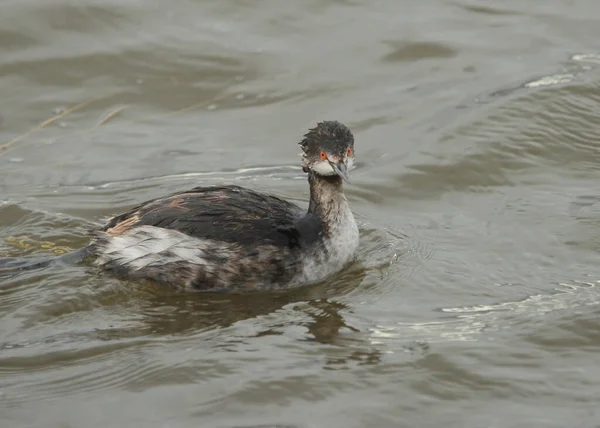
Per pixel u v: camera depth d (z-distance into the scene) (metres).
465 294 12.80
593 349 11.55
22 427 10.07
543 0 21.08
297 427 10.05
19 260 13.34
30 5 19.78
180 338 11.81
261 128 17.38
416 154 16.33
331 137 13.14
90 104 17.89
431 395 10.68
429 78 18.59
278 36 19.75
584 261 13.49
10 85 18.16
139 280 13.11
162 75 18.61
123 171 16.08
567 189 15.45
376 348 11.57
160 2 20.44
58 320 12.18
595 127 17.08
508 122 17.08
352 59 19.14
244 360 11.27
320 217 13.37
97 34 19.47
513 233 14.23
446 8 20.84
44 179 15.77
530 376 11.01
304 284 13.22
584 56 19.14
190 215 13.01
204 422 10.14
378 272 13.44
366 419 10.23
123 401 10.52
